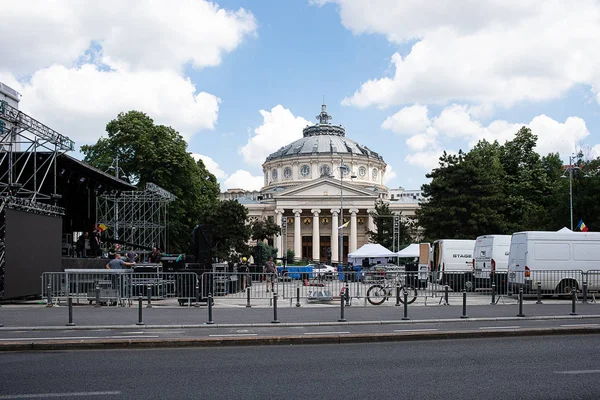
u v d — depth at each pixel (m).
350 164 117.62
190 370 9.31
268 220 74.00
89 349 11.49
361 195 99.81
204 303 21.38
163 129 55.22
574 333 13.58
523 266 24.05
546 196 57.12
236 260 53.56
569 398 7.47
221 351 11.22
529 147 58.78
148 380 8.58
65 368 9.52
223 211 55.12
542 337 13.00
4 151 25.45
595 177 50.66
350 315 17.08
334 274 22.72
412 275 23.00
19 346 11.40
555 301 22.66
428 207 48.69
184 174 54.56
